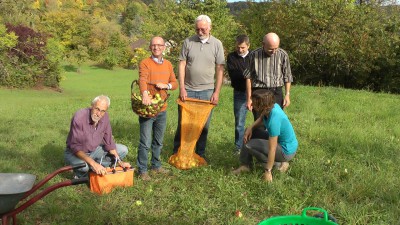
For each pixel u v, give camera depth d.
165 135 8.13
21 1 43.78
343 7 23.70
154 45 5.43
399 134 8.25
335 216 4.36
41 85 36.22
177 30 35.38
